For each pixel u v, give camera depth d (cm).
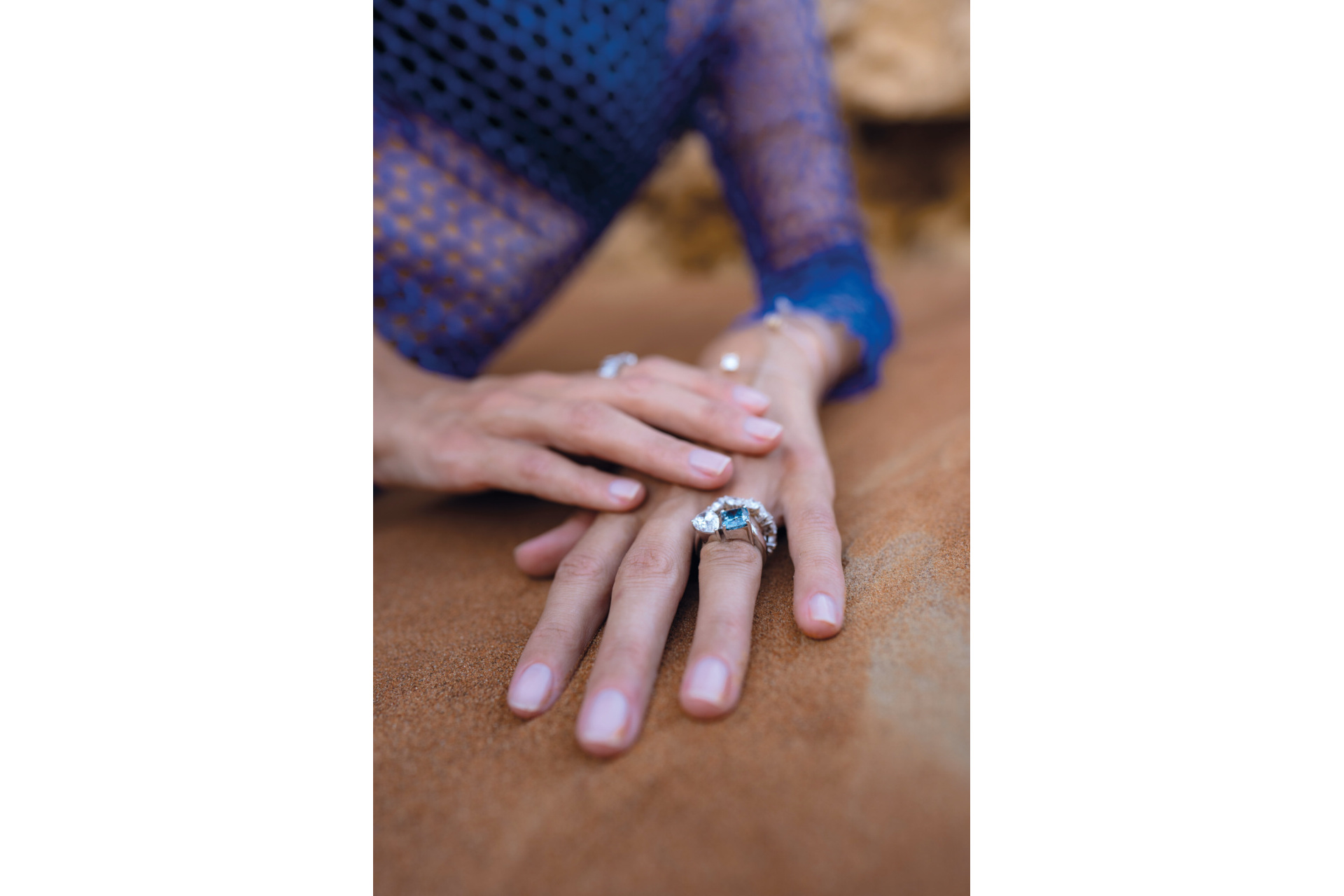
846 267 60
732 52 59
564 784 32
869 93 133
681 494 40
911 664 34
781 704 33
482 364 52
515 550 44
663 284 142
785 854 30
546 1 46
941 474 45
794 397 45
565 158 50
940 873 29
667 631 36
